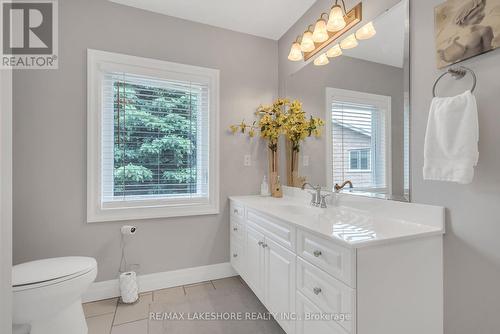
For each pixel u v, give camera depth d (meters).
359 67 1.64
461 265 1.12
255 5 2.13
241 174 2.52
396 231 1.17
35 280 1.35
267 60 2.63
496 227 1.01
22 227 1.84
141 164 2.21
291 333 1.42
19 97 1.83
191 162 2.39
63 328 1.48
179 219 2.30
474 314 1.08
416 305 1.13
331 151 1.89
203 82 2.38
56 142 1.91
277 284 1.57
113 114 2.12
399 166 1.38
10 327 0.89
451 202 1.15
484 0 1.01
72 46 1.95
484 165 1.04
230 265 2.47
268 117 2.47
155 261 2.22
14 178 1.83
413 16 1.30
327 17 1.95
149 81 2.22
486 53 1.02
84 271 1.51
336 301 1.09
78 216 1.98
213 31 2.41
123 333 1.63
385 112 1.46
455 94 1.13
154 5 2.12
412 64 1.31
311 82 2.13
